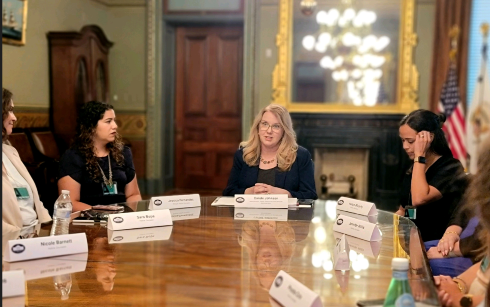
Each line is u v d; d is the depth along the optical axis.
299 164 3.17
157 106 7.75
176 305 1.43
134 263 1.77
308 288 1.45
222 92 8.00
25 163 4.78
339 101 7.54
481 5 7.09
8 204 2.32
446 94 6.93
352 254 1.87
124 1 7.70
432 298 1.42
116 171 3.29
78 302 1.61
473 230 2.40
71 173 3.14
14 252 1.78
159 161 7.81
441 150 2.73
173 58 8.08
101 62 7.09
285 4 7.46
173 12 7.68
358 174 7.34
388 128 7.10
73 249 1.88
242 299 1.47
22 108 5.60
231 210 2.67
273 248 1.95
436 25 7.09
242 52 7.89
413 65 7.32
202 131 8.12
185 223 2.36
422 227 2.70
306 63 7.56
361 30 7.45
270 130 3.11
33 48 5.83
